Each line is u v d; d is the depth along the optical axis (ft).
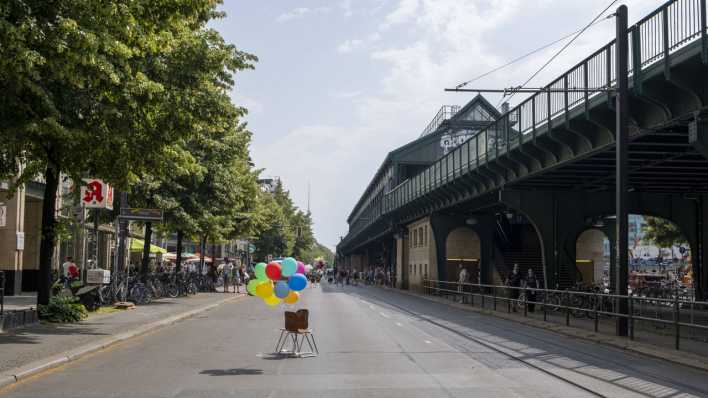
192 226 111.04
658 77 59.82
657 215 113.50
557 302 79.05
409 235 208.13
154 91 52.24
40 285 65.36
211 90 61.93
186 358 45.34
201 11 54.90
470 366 42.63
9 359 40.93
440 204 149.69
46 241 65.41
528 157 94.89
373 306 111.75
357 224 373.20
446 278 167.12
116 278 91.25
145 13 49.85
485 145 107.24
